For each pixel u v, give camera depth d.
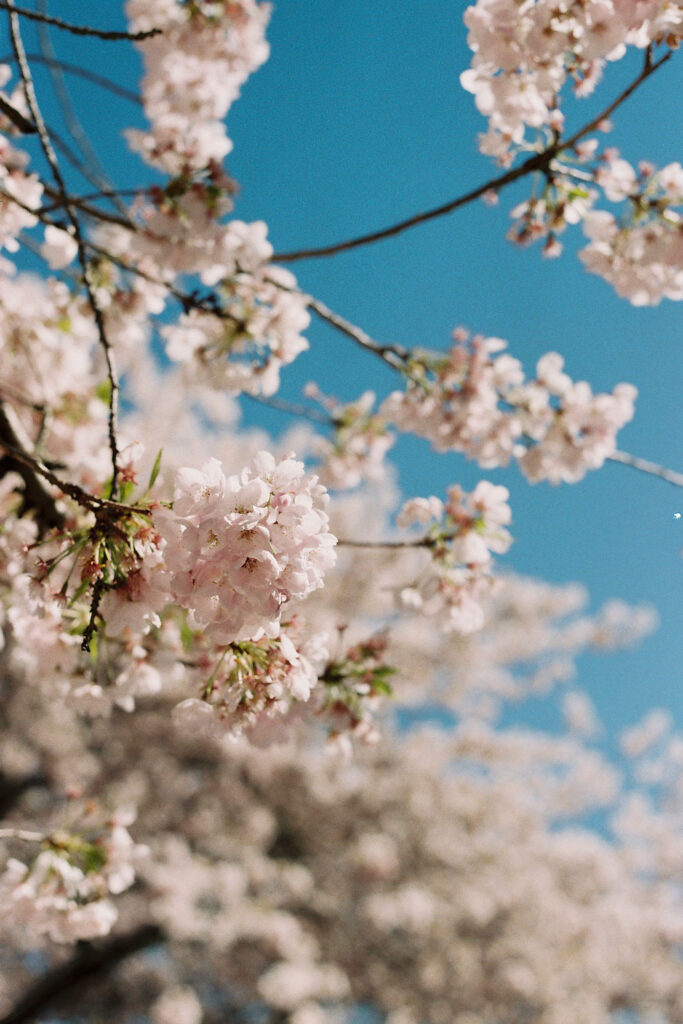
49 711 11.13
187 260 3.21
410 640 12.00
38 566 2.04
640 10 2.57
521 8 2.81
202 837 11.28
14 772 11.18
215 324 3.70
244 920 9.52
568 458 3.88
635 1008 12.70
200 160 3.09
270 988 9.03
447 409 3.89
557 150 2.97
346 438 4.62
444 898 12.05
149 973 11.23
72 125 3.39
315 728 11.45
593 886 13.77
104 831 3.29
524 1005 11.72
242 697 2.16
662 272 3.25
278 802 11.92
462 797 12.86
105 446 3.69
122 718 11.23
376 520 11.91
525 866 13.01
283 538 1.59
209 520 1.56
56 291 3.98
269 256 3.24
